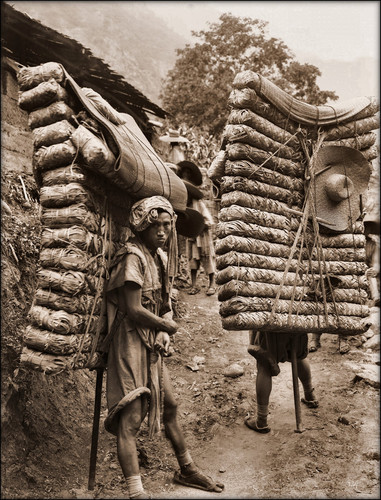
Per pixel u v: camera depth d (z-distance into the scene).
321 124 5.59
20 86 3.98
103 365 4.22
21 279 5.16
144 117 8.88
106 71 7.20
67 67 6.97
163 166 4.72
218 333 7.48
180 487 4.47
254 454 5.02
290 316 5.10
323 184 5.64
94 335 4.04
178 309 7.94
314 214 5.46
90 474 4.14
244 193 5.03
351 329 5.65
